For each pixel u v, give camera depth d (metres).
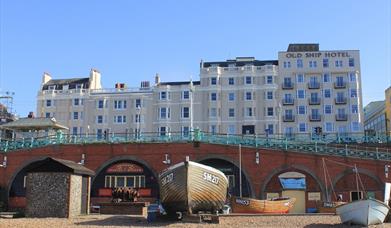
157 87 81.19
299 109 78.50
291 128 77.88
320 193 43.62
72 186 27.95
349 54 80.06
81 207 29.31
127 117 81.00
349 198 43.22
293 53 80.56
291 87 79.12
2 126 54.84
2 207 45.62
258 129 77.62
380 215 23.80
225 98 79.44
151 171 45.75
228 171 45.09
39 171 28.19
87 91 83.50
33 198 27.95
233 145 45.34
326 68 79.69
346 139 58.44
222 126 78.38
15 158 47.75
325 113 78.19
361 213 23.53
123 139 47.41
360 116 77.75
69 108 83.38
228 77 80.19
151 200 45.06
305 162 44.38
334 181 43.72
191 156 45.53
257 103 78.62
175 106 80.06
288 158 44.59
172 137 46.88
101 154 46.62
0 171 47.66
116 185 46.06
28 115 74.94
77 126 82.44
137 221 25.14
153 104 80.81
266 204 33.22
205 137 46.38
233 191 44.59
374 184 43.19
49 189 27.83
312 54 80.38
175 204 26.06
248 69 80.00
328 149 45.25
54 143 47.56
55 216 27.44
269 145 45.97
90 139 48.03
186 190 25.02
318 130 75.06
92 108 82.44
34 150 47.66
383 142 56.09
